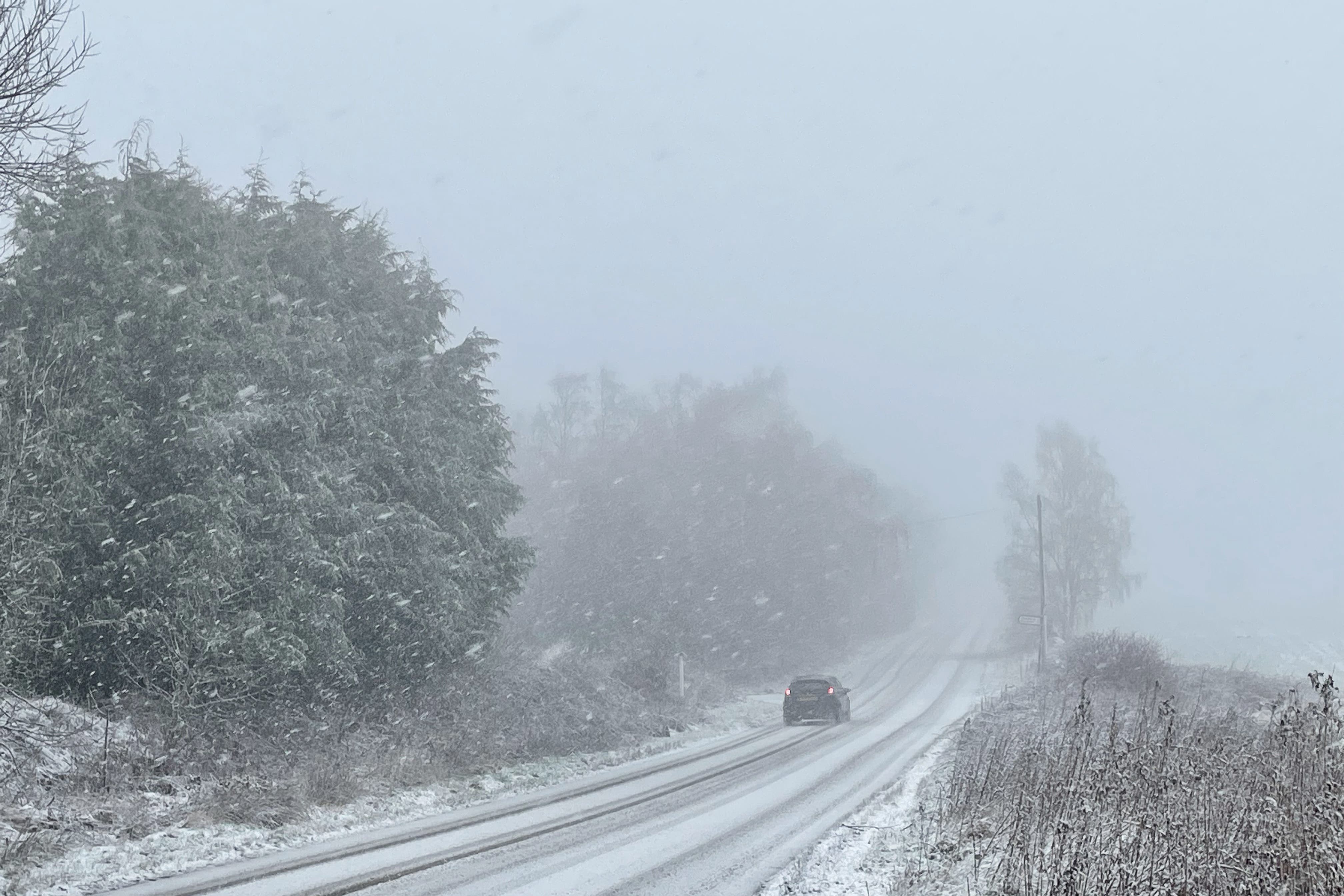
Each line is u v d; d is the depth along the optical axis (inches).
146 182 668.7
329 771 606.5
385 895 352.2
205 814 493.4
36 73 483.5
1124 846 319.0
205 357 661.9
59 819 442.9
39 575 561.9
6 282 617.0
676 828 520.1
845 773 777.6
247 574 684.1
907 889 358.6
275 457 713.0
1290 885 280.2
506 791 690.2
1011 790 467.5
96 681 646.5
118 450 630.5
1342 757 337.7
